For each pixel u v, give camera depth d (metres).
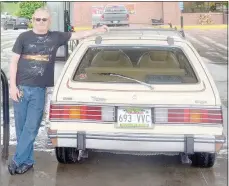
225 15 29.67
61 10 13.23
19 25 29.20
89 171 4.61
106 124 4.04
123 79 4.31
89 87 4.16
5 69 11.56
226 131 5.82
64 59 12.83
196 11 30.27
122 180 4.38
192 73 4.41
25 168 4.54
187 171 4.62
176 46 4.68
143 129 4.02
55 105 4.10
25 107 4.49
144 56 4.79
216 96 4.05
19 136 4.59
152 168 4.71
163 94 4.04
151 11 28.94
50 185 4.23
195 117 4.00
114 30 5.57
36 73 4.39
